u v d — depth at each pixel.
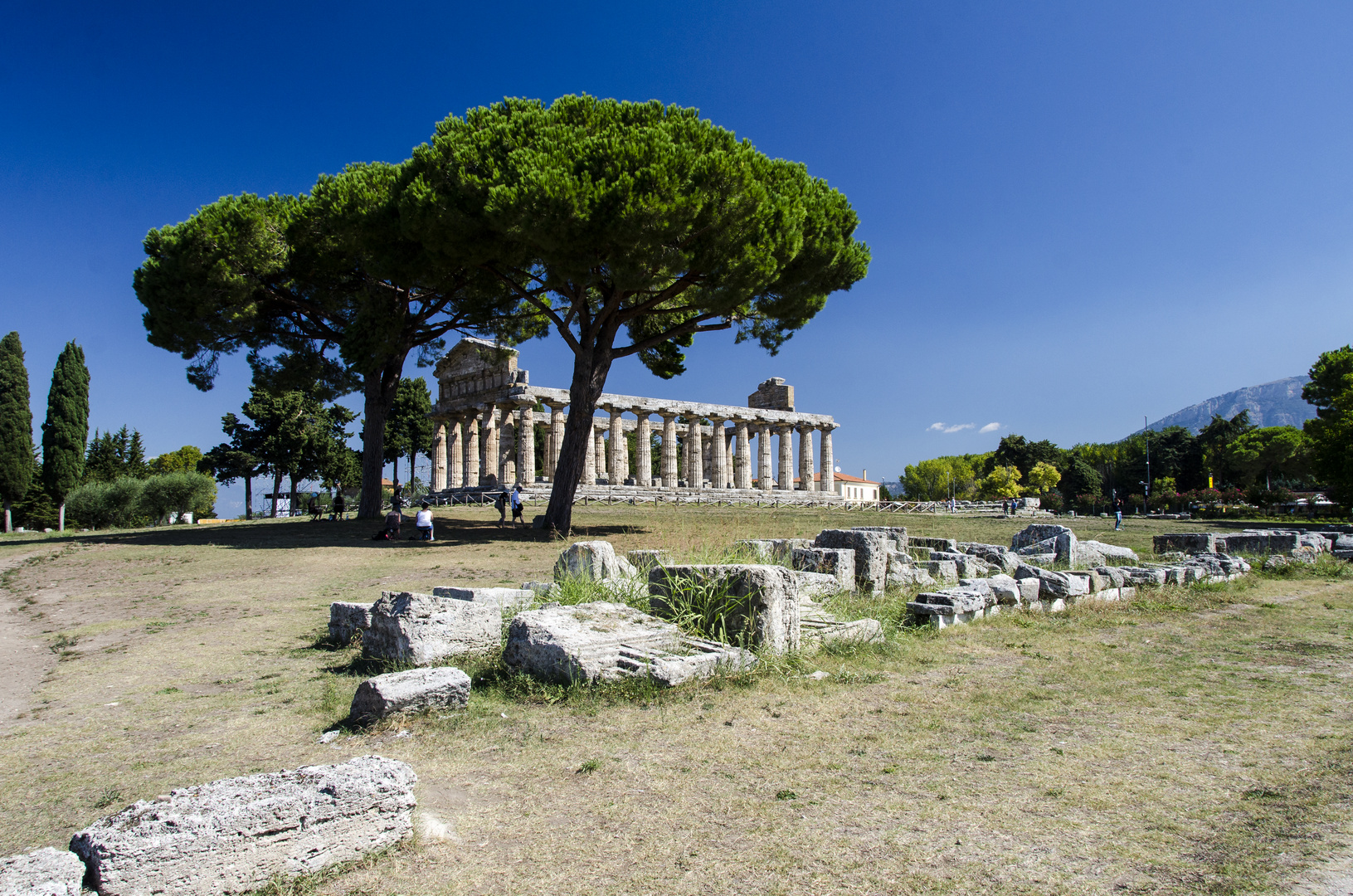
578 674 7.59
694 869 4.15
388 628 9.15
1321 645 9.85
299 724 7.04
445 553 21.84
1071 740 6.16
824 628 9.67
